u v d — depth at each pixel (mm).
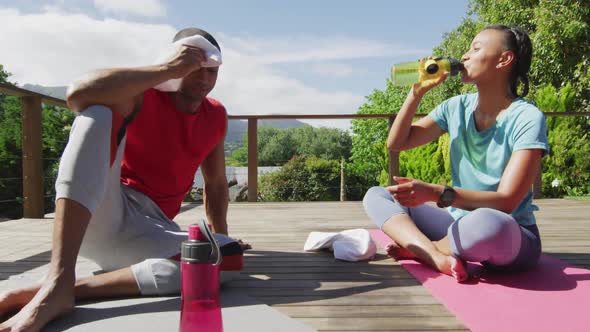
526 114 1525
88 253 1404
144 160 1498
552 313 1229
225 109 1692
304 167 9742
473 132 1681
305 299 1368
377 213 1850
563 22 9117
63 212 1141
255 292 1437
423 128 1879
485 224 1463
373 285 1517
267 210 3930
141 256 1377
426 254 1666
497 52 1566
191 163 1589
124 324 1113
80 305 1244
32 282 1568
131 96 1246
